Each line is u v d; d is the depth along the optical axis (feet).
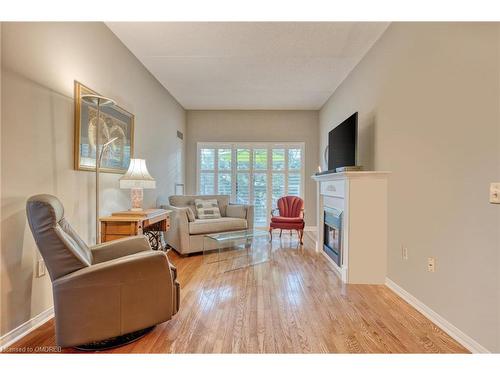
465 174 5.91
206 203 15.33
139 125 12.18
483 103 5.44
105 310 5.50
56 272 5.36
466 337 5.84
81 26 8.00
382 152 9.90
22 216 5.97
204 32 9.83
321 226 13.50
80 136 7.85
